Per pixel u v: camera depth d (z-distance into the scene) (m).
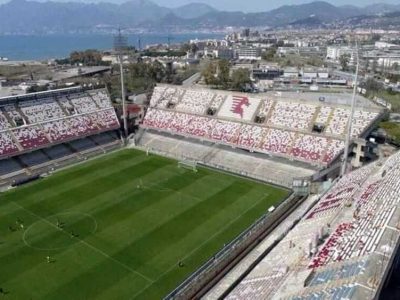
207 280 45.16
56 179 73.69
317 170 74.88
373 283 28.83
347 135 69.69
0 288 43.72
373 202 46.81
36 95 88.31
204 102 96.75
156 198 66.31
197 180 74.19
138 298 42.75
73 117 90.50
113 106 101.94
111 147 91.69
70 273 46.62
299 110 85.19
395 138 89.88
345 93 151.62
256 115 88.50
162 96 103.56
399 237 35.75
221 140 86.94
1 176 73.25
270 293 36.16
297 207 64.31
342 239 39.69
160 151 89.44
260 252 51.19
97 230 55.97
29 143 79.56
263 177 75.56
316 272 35.25
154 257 50.06
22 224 57.28
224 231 56.41
